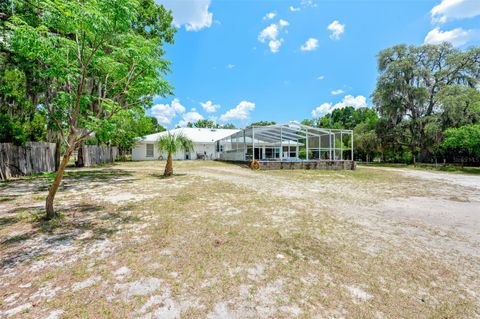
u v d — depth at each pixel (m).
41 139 13.26
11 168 9.51
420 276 2.69
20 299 2.03
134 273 2.52
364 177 12.29
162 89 5.22
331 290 2.34
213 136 30.38
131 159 26.22
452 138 17.72
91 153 17.94
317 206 5.86
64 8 3.20
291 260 2.96
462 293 2.39
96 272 2.52
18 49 3.58
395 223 4.70
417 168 19.44
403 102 26.08
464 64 22.88
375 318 1.95
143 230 3.82
